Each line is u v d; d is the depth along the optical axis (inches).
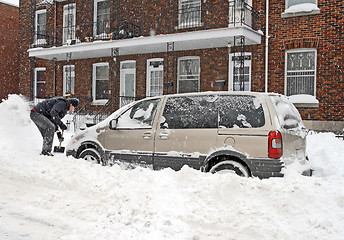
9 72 908.0
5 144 369.4
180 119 234.1
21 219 164.4
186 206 168.1
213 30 507.2
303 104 503.2
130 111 261.1
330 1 490.9
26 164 253.3
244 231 147.0
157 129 239.6
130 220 158.1
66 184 212.4
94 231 147.8
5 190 209.5
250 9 544.1
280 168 198.8
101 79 724.7
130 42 590.2
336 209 150.9
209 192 175.0
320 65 496.4
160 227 149.8
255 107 212.8
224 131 215.5
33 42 802.8
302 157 225.3
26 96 796.6
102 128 265.0
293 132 218.1
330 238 135.3
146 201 172.6
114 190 188.1
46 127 292.4
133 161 245.3
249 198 167.5
